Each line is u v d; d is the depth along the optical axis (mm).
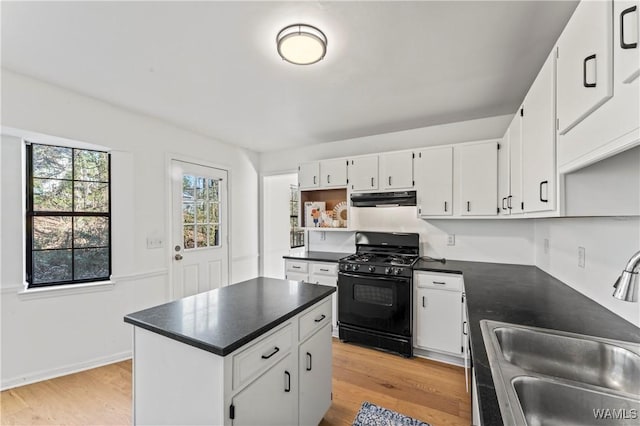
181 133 3301
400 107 2676
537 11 1437
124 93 2424
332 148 3871
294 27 1552
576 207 1121
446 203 2795
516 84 2223
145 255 2936
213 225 3740
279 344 1392
